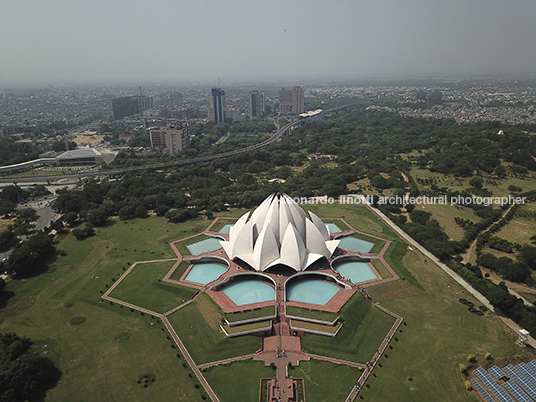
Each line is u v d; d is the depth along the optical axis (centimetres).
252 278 14225
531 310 11669
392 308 12381
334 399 8838
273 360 10138
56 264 15588
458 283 13988
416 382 9338
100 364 9938
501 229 18288
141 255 16250
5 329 11431
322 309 11962
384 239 17588
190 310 12238
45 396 8931
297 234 13900
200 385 9269
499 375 9494
